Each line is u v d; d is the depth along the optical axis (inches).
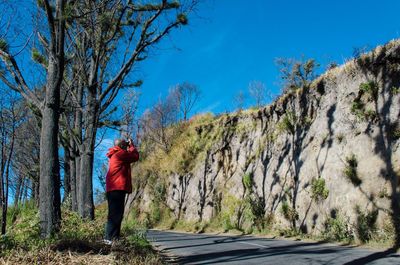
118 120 676.7
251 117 1141.7
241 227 976.9
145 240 434.3
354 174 675.4
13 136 360.8
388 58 678.5
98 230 402.6
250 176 1024.9
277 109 994.7
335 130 768.9
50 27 360.5
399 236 551.8
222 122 1283.2
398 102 646.5
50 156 346.0
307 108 881.5
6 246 297.0
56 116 355.9
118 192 345.4
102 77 572.4
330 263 366.6
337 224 659.4
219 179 1184.8
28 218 475.2
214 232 1039.6
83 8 505.0
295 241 663.8
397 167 609.6
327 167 752.3
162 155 1599.4
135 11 538.9
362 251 472.7
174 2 513.7
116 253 305.3
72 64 565.6
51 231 333.7
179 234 933.8
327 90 826.8
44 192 340.8
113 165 349.1
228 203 1081.4
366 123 695.7
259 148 1038.4
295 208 816.3
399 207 579.8
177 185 1379.2
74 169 678.5
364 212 626.5
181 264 384.5
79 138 546.0
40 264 263.0
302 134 874.8
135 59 558.9
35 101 363.3
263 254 449.7
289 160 893.8
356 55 746.8
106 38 530.0
